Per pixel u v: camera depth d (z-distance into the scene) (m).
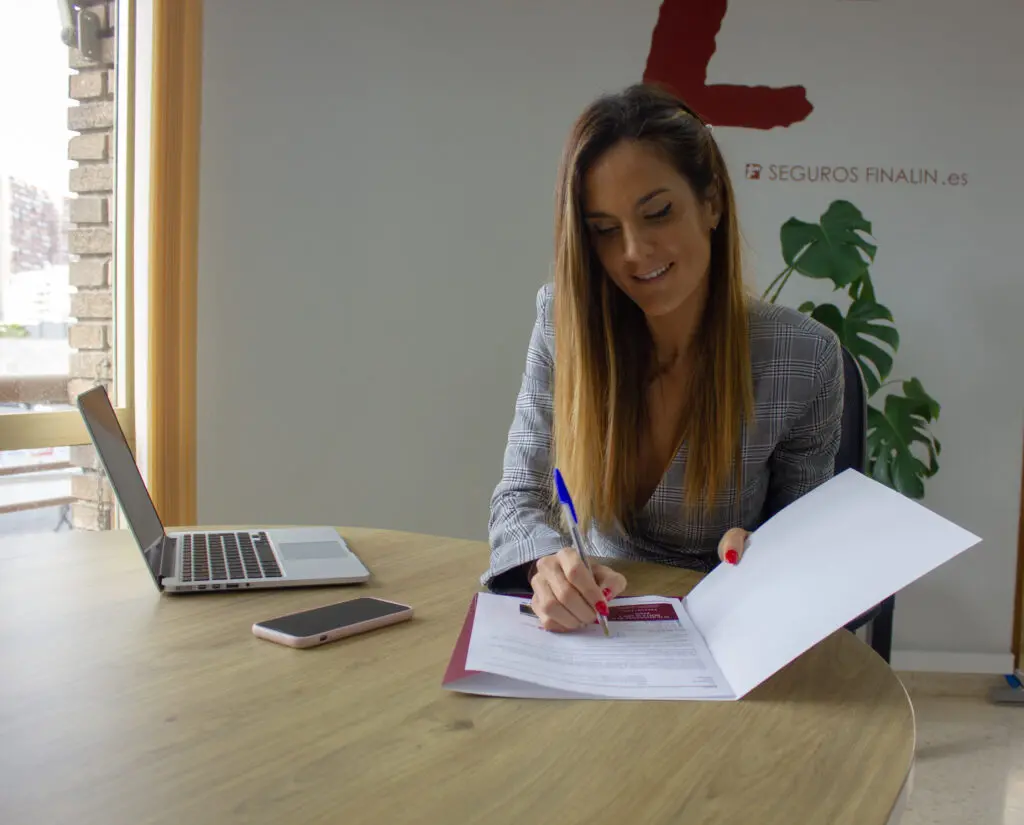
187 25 2.28
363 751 0.55
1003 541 2.52
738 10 2.49
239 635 0.79
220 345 2.51
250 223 2.51
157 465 2.32
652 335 1.18
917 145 2.50
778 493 1.25
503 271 2.56
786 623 0.71
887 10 2.48
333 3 2.50
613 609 0.87
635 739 0.58
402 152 2.53
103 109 2.38
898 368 2.53
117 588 0.94
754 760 0.55
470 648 0.72
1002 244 2.49
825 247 2.30
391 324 2.56
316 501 2.57
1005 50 2.47
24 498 2.24
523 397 1.28
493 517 1.14
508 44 2.53
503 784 0.51
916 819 1.78
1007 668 2.52
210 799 0.49
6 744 0.55
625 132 1.01
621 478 1.16
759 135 2.51
